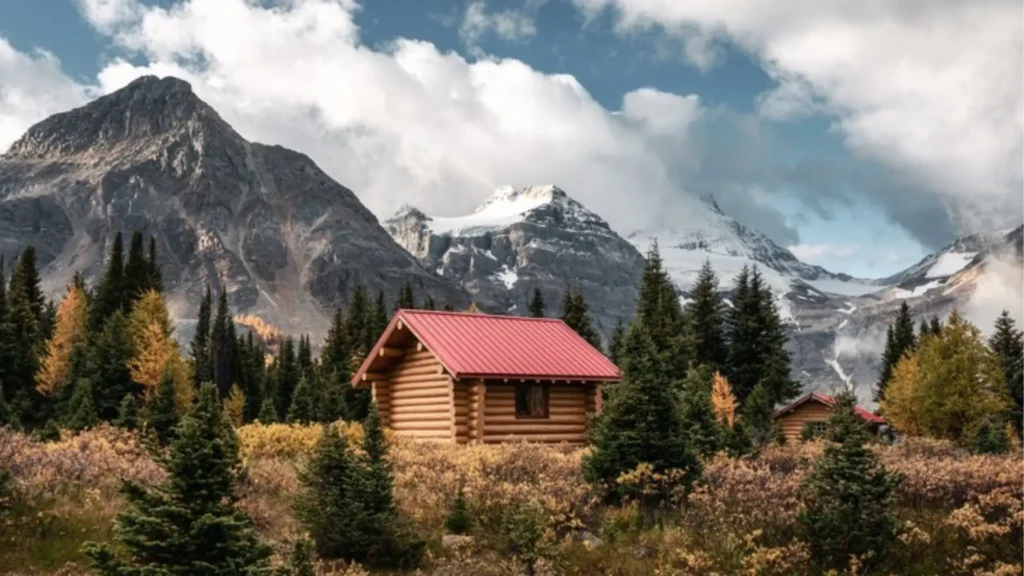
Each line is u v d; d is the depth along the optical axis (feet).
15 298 244.01
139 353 190.49
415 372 98.43
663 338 183.73
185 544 36.76
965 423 157.58
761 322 226.17
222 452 39.42
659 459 54.80
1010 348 238.68
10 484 49.08
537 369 91.91
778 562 44.11
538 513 46.32
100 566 35.78
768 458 77.61
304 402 170.91
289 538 47.29
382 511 46.83
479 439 87.20
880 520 44.32
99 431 79.61
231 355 308.40
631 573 44.68
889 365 275.80
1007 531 46.62
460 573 43.52
